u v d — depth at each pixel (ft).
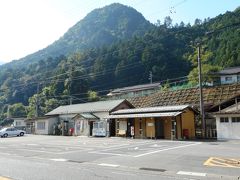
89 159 56.29
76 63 321.11
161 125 120.88
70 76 272.51
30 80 329.31
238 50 254.88
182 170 40.93
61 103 259.60
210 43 285.23
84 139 122.11
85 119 157.48
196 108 122.21
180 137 112.06
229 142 89.97
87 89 275.39
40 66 356.18
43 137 146.41
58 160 55.42
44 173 39.68
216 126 109.81
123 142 97.66
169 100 157.58
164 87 226.17
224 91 137.28
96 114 156.56
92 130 154.30
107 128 143.33
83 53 341.82
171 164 46.70
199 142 91.71
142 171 41.27
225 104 114.62
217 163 46.09
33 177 36.50
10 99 328.90
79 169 43.50
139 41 299.99
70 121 171.94
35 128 194.08
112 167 45.68
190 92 151.12
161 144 86.17
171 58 270.05
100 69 300.81
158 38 291.17
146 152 65.41
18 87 332.60
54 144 94.94
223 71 220.64
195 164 45.70
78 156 61.26
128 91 257.34
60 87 279.90
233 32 273.13
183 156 55.72
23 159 57.41
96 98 263.49
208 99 139.23
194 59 245.45
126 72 285.43
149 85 246.88
